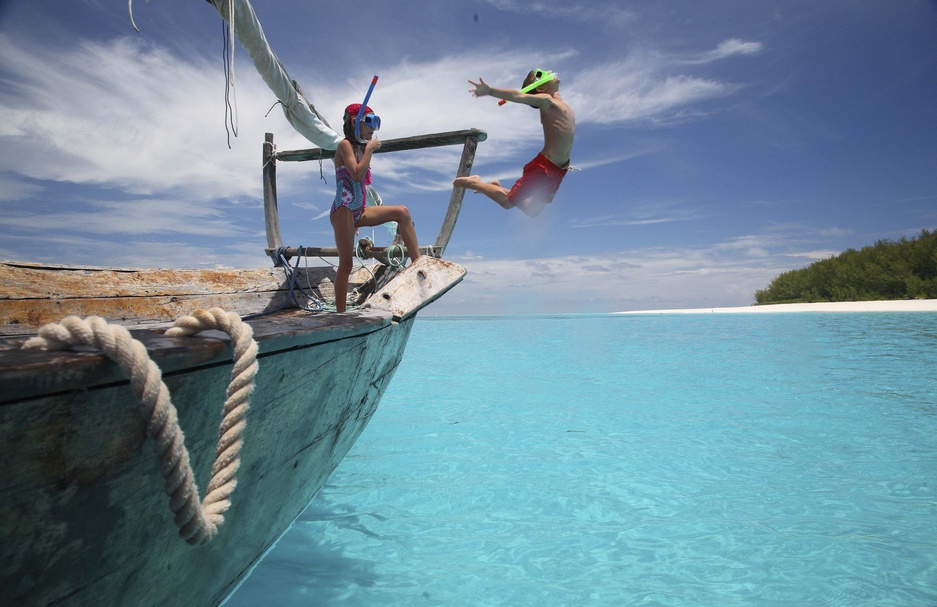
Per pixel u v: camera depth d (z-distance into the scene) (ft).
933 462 15.85
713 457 16.83
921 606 8.59
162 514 5.06
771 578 9.59
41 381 3.31
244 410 4.82
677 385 30.19
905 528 11.50
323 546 11.24
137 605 5.39
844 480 14.53
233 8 11.27
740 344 52.03
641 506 13.16
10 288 10.55
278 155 20.89
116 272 12.61
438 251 17.72
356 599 9.09
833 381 30.17
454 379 34.22
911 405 23.73
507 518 12.64
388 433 20.65
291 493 9.48
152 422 3.87
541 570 10.12
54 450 3.66
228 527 6.71
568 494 14.05
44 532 3.83
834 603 8.73
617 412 23.58
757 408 23.67
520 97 12.13
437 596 9.21
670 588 9.36
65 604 4.35
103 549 4.47
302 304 16.63
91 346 3.83
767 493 13.76
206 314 4.87
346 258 15.08
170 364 4.24
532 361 43.55
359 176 14.47
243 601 8.98
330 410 9.76
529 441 19.21
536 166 12.58
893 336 54.75
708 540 11.20
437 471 16.08
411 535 11.75
